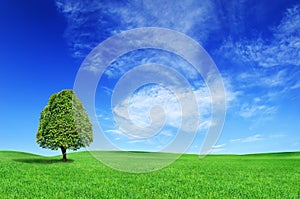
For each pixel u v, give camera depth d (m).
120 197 10.98
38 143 26.58
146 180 15.84
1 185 13.70
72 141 26.19
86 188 12.85
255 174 20.39
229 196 11.66
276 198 11.46
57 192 11.78
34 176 17.11
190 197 11.09
